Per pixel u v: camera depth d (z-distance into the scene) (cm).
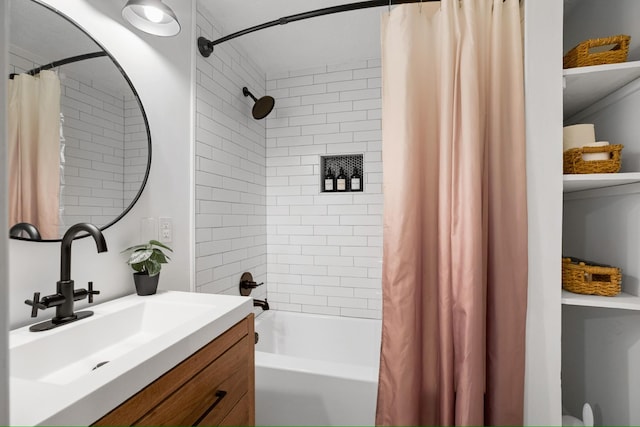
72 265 105
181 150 161
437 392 118
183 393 77
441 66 116
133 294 126
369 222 248
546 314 111
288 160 265
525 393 112
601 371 137
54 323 90
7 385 21
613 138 133
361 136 249
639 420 117
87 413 53
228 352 99
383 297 119
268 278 268
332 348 240
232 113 214
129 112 126
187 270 165
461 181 111
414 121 117
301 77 262
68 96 102
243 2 179
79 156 106
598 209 142
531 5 112
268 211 269
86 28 109
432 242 122
